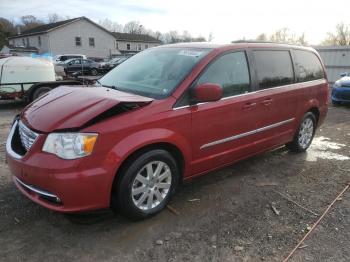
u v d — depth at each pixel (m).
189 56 4.03
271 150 5.31
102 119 3.05
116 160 3.07
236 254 3.04
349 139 6.92
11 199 3.82
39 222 3.40
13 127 3.66
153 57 4.38
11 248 3.01
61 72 13.66
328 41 42.00
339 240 3.29
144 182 3.40
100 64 30.06
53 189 2.93
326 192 4.34
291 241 3.25
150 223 3.47
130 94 3.62
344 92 10.89
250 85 4.37
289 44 5.29
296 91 5.13
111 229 3.34
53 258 2.91
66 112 3.15
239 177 4.70
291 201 4.05
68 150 2.92
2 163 4.93
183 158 3.70
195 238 3.25
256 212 3.77
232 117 4.10
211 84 3.55
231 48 4.21
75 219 3.47
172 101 3.52
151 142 3.28
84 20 46.94
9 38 54.03
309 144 5.93
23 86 10.38
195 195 4.11
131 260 2.92
